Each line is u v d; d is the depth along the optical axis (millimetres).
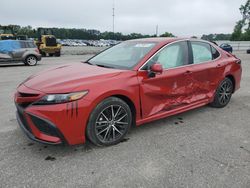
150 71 3938
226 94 5574
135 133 4156
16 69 12656
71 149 3576
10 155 3391
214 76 5113
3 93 6773
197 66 4727
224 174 3043
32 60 14828
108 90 3475
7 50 13961
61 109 3152
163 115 4277
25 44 14570
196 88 4758
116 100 3602
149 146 3717
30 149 3559
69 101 3197
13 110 5238
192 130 4328
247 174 3051
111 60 4445
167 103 4293
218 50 5410
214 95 5277
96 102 3385
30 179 2895
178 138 4004
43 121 3156
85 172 3043
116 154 3471
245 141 3945
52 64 15602
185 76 4457
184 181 2898
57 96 3170
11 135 3988
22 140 3824
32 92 3275
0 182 2830
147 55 4070
